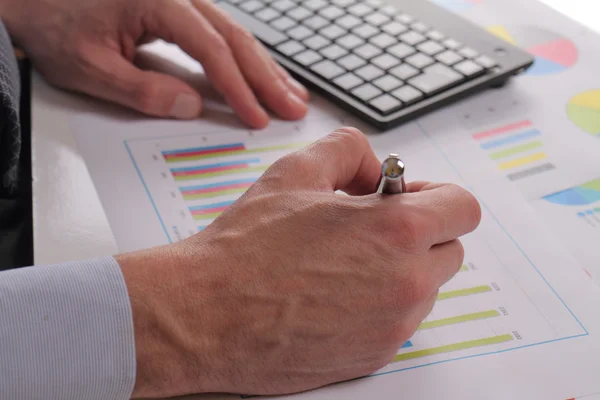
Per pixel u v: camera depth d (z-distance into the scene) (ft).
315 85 2.28
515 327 1.54
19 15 2.25
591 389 1.41
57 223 1.74
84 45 2.17
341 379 1.44
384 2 2.62
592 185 1.96
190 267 1.43
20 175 2.11
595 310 1.58
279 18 2.54
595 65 2.50
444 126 2.20
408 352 1.48
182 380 1.38
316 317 1.39
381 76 2.26
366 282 1.41
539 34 2.65
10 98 1.87
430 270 1.45
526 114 2.25
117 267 1.43
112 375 1.36
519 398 1.39
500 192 1.92
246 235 1.48
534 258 1.71
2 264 1.87
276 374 1.41
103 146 2.04
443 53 2.36
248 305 1.40
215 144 2.10
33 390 1.33
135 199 1.85
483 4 2.82
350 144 1.67
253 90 2.25
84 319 1.36
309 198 1.53
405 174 1.98
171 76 2.21
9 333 1.33
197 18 2.22
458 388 1.41
